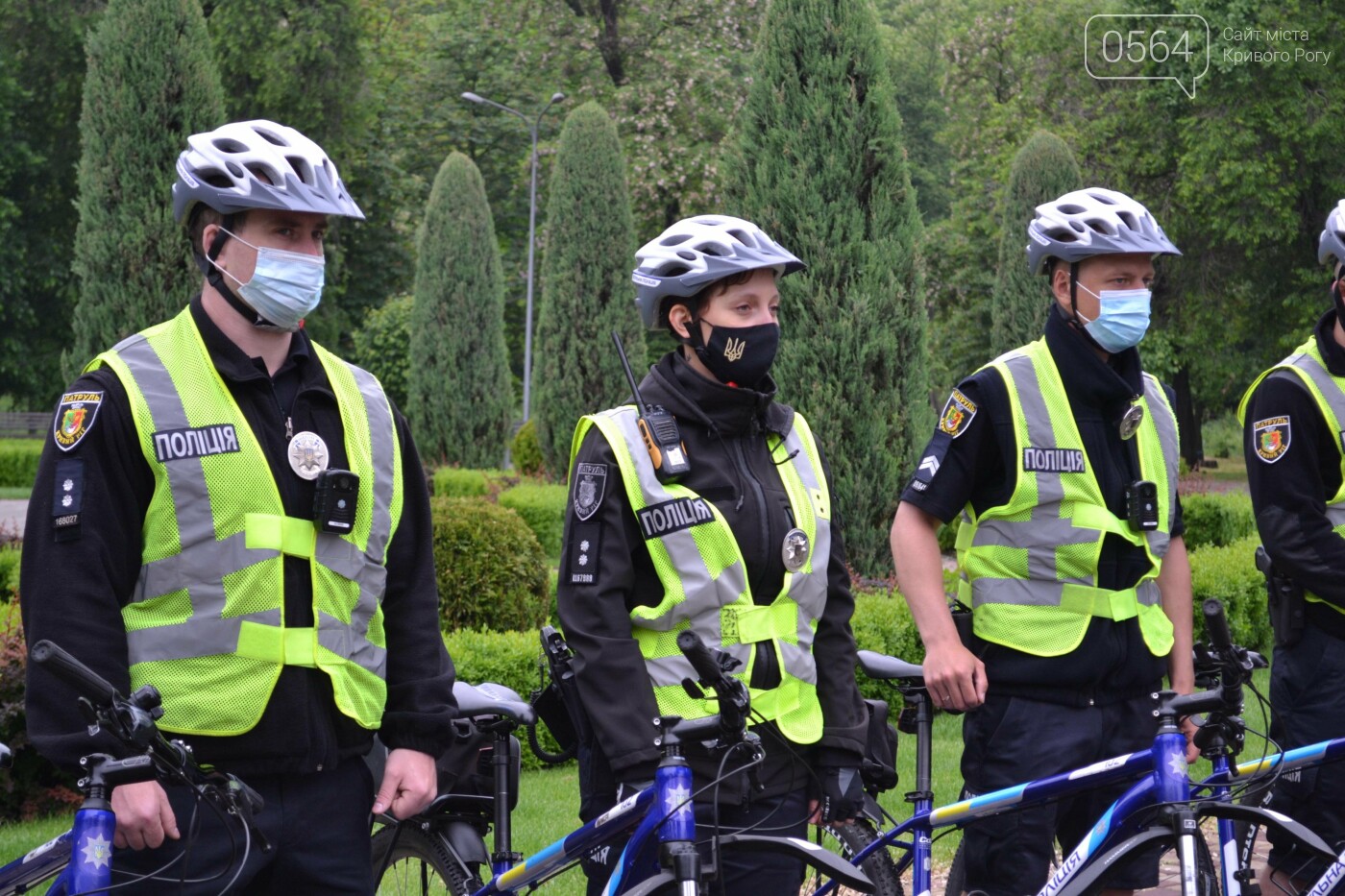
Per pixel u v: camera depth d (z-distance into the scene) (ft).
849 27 34.32
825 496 11.98
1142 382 14.01
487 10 129.49
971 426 13.55
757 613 11.32
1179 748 11.41
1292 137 94.02
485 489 66.23
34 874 10.10
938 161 184.24
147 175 46.11
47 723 9.05
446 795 12.95
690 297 11.55
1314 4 94.79
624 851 10.48
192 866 9.53
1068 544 13.26
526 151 128.77
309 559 9.91
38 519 9.33
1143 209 13.51
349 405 10.43
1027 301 63.05
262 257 9.90
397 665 10.69
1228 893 12.38
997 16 123.95
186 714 9.48
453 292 77.46
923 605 13.47
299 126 121.39
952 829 13.07
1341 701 14.60
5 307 129.39
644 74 117.50
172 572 9.59
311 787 9.96
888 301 34.42
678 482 11.39
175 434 9.65
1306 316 99.40
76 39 123.54
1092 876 11.06
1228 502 54.44
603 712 10.96
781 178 34.40
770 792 11.39
